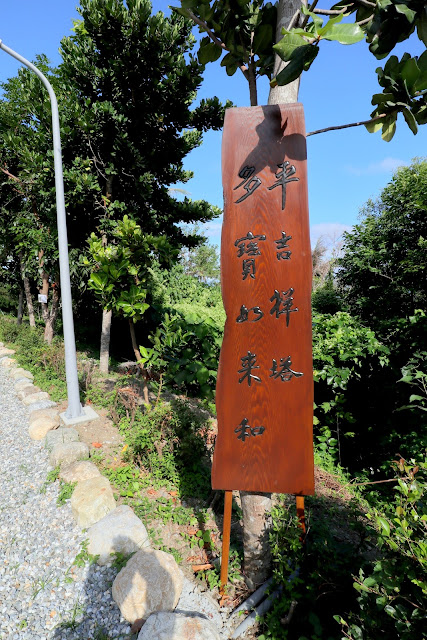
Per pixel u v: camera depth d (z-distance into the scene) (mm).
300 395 1917
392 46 1841
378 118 1824
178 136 7094
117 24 5344
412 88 1683
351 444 4168
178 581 2111
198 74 6309
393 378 3914
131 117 6172
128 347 9547
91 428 4230
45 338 8359
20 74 6473
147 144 6703
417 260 4348
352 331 4262
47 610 2047
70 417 4430
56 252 6668
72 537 2561
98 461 3426
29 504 2936
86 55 6035
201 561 2369
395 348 4020
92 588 2168
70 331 4441
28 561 2375
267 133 1874
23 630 1933
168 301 10344
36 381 6004
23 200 8344
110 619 1978
